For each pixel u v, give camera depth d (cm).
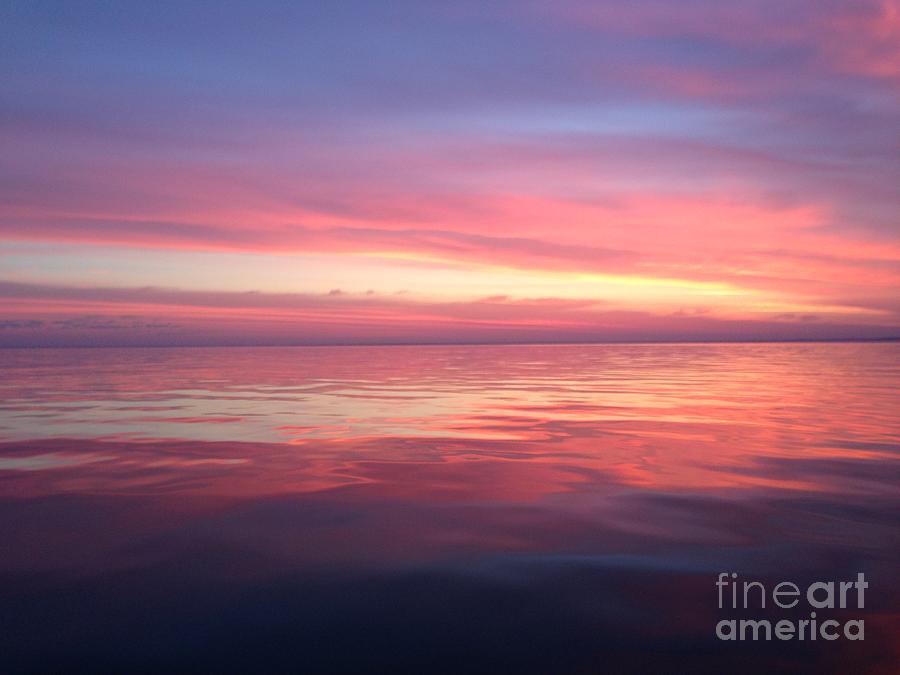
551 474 605
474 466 642
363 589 342
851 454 693
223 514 477
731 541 412
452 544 410
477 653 280
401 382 1859
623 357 4078
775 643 286
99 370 2581
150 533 433
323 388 1631
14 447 749
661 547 402
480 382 1842
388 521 459
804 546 402
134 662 272
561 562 378
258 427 909
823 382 1786
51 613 315
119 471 621
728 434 831
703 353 4862
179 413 1076
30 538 422
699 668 268
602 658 276
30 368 2753
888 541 410
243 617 311
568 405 1195
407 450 730
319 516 472
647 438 805
